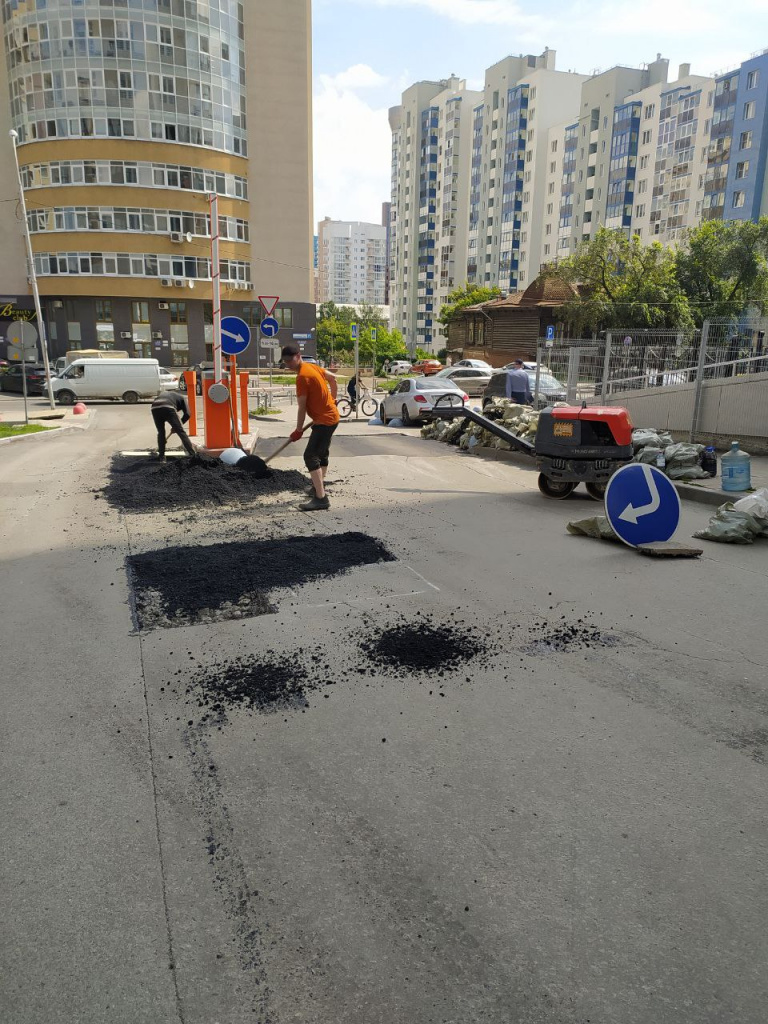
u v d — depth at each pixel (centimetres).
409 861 257
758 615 502
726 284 4022
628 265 4072
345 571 605
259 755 329
